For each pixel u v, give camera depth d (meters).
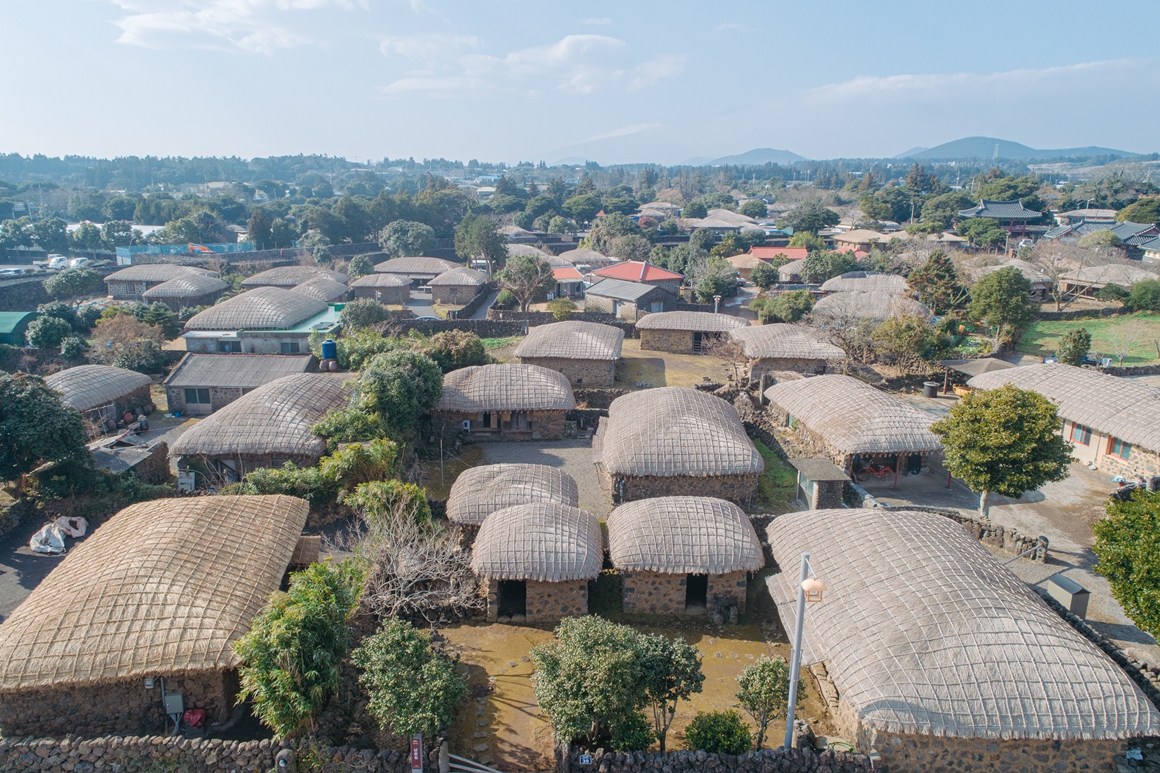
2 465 34.22
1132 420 40.28
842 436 38.09
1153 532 21.75
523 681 24.27
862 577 23.83
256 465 38.59
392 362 43.31
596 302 90.19
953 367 55.00
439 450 44.84
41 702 20.77
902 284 86.94
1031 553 31.45
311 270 104.44
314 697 19.86
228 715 21.92
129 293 99.44
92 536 26.94
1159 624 20.91
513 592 29.62
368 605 25.98
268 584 23.97
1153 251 117.25
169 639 20.64
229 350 67.50
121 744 19.72
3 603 28.64
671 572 26.97
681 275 103.75
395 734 20.34
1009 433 30.92
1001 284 66.44
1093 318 84.19
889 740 19.34
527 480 32.66
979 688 19.12
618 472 35.44
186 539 24.72
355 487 35.53
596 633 20.23
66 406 35.59
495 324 76.25
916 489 39.34
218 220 172.62
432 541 28.36
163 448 41.88
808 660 21.77
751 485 36.59
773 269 101.94
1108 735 18.39
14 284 98.00
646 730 19.94
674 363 66.00
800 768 19.23
